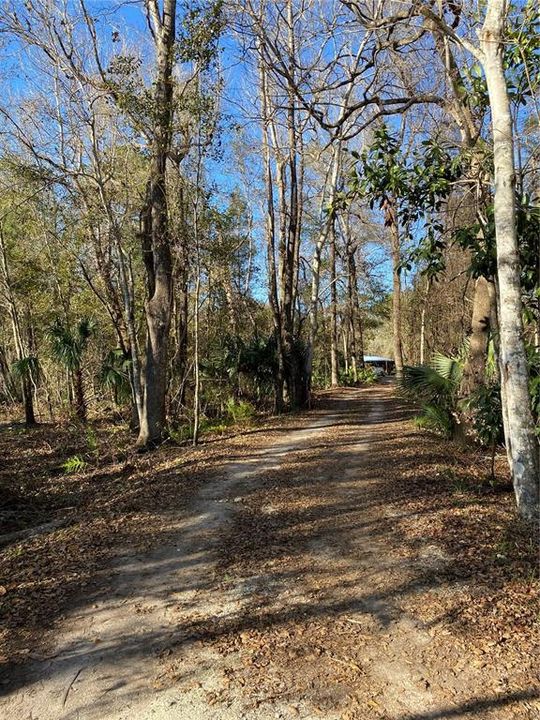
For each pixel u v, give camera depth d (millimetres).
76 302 18250
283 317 18609
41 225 16562
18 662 3613
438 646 3602
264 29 10297
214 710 3062
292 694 3174
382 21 7504
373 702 3080
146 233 11969
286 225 18516
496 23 5695
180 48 10055
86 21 10953
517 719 2908
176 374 15195
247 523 6312
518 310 5777
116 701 3182
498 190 5746
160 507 7090
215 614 4164
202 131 10844
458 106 8055
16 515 7719
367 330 53656
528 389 5863
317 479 8219
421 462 8906
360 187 7617
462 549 5133
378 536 5645
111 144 12891
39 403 19719
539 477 5820
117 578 4914
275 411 17547
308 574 4816
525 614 3928
